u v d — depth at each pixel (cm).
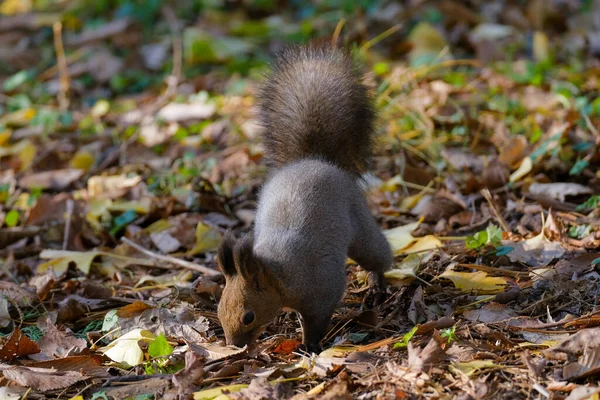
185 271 1030
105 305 955
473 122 1305
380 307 884
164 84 1795
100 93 1816
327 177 870
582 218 1025
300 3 2084
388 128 1338
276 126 982
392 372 700
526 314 824
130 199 1287
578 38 1688
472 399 651
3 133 1573
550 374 680
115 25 2023
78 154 1432
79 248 1160
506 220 1065
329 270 823
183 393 706
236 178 1297
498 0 1908
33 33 2116
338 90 974
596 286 842
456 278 891
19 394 738
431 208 1109
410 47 1730
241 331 792
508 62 1591
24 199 1334
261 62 1789
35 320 952
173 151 1422
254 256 780
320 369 726
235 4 2106
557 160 1173
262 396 679
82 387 752
